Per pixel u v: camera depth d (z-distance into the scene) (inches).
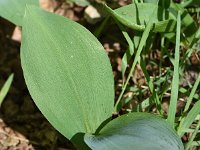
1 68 18.5
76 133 12.8
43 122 16.7
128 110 15.6
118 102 14.8
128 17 15.0
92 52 13.3
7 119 16.9
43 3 20.2
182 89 15.2
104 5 14.3
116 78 17.3
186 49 16.4
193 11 16.6
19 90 17.9
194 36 15.4
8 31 19.6
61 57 12.9
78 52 13.1
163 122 11.9
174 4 16.1
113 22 18.7
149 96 15.6
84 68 13.1
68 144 16.1
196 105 13.2
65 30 13.2
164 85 15.2
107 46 18.4
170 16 15.7
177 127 13.6
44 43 12.8
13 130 16.5
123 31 15.2
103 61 13.3
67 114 12.7
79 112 12.9
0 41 19.3
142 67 14.7
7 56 18.9
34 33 12.8
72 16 19.7
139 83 16.7
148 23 14.1
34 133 16.4
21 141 16.1
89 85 13.1
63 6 20.0
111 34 18.7
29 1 15.7
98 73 13.2
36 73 12.6
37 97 12.4
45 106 12.5
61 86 12.8
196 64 16.7
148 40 15.9
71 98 12.8
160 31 15.6
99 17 18.9
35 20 12.9
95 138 12.0
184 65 15.9
